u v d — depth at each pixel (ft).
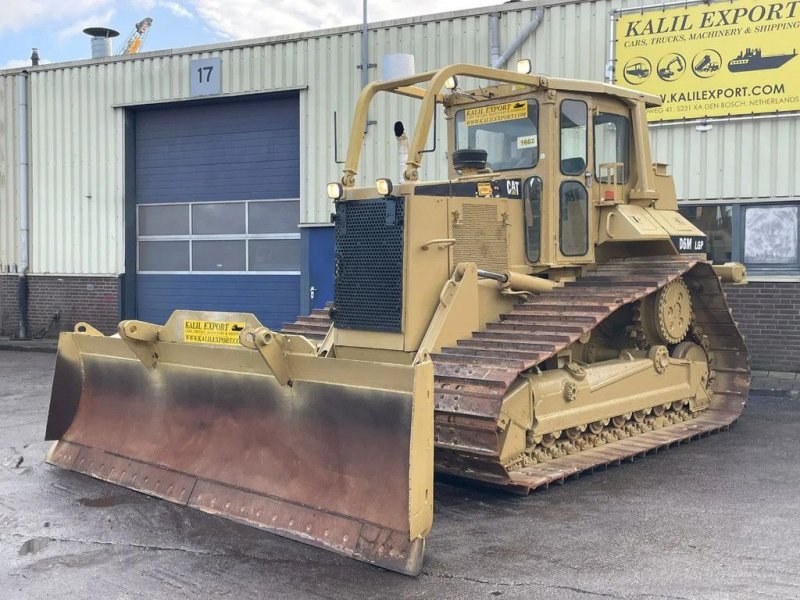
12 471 21.17
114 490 19.27
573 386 20.74
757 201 35.04
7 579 14.17
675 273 22.18
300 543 15.61
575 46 38.14
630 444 22.71
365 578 13.99
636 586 13.53
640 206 24.70
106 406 20.92
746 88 34.81
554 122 21.76
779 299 34.99
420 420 14.49
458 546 15.60
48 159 53.52
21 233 54.29
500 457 18.12
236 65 47.24
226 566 14.61
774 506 18.03
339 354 20.27
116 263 51.75
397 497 14.61
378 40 43.06
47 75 53.16
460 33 41.14
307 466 16.24
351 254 19.95
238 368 17.71
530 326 19.74
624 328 24.82
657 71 36.29
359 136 20.66
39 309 54.39
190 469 18.25
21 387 35.99
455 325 19.47
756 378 34.37
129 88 50.65
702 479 20.36
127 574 14.32
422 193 19.38
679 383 25.63
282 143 47.78
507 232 21.40
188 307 51.21
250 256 49.24
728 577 13.88
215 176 49.85
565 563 14.64
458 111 24.03
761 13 34.27
